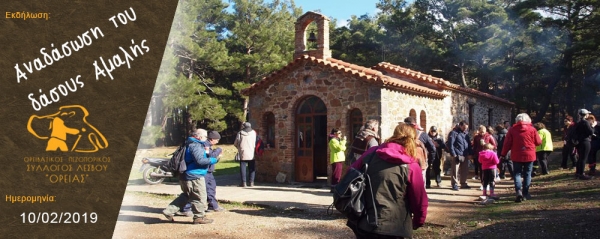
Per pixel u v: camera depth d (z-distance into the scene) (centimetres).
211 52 2678
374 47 3519
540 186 1034
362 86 1184
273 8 3441
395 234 377
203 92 2955
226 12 3278
